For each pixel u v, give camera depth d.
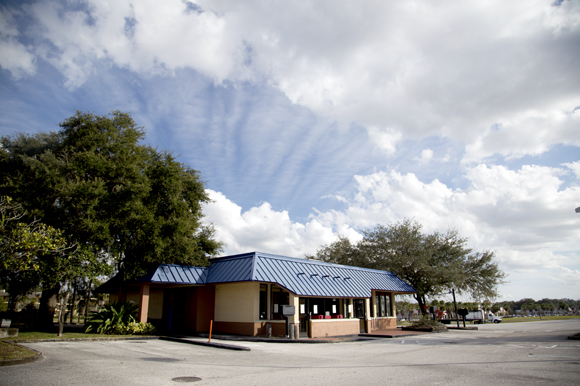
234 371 9.27
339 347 15.87
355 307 24.53
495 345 15.86
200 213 26.16
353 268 27.64
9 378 7.61
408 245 34.78
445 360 11.33
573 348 13.95
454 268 33.62
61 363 9.74
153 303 25.70
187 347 14.80
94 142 20.31
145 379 7.89
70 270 17.31
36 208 17.58
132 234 21.05
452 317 60.59
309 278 22.22
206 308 22.06
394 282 29.59
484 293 35.47
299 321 20.36
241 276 20.03
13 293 19.81
